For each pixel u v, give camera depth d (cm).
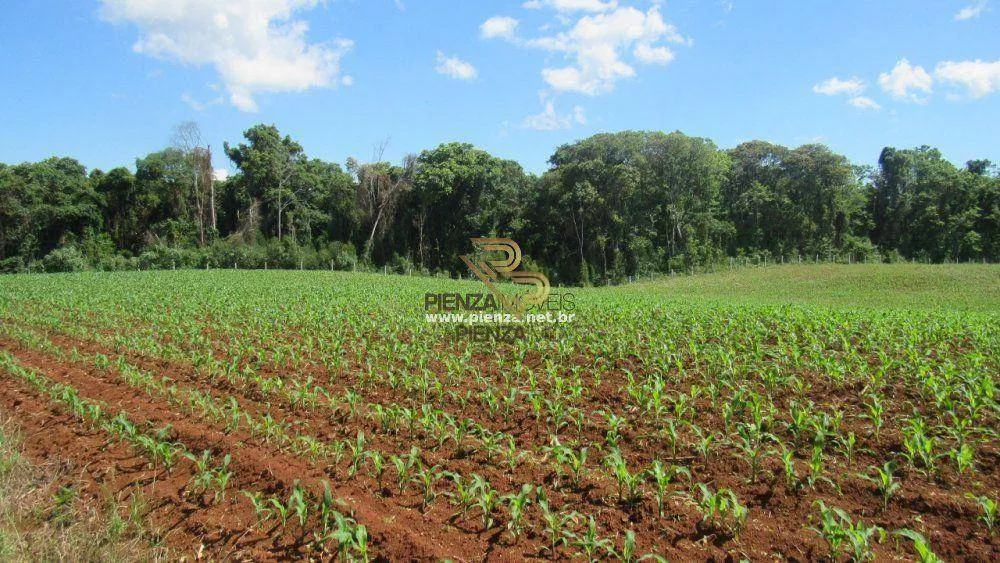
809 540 555
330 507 609
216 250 5309
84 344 1472
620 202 5509
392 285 3516
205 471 689
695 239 5797
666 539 571
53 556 568
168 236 5819
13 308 2144
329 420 897
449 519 618
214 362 1186
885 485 617
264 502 641
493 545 571
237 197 6078
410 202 5953
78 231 5650
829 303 3058
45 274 4319
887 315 1695
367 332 1561
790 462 649
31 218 5406
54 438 843
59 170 5959
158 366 1235
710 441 752
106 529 603
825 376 1022
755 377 1044
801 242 6191
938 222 5825
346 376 1137
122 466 755
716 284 4434
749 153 6612
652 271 5591
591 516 564
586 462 735
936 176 6150
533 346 1298
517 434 831
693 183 5816
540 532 588
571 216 5519
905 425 797
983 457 696
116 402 994
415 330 1506
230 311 1961
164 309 2044
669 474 628
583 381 1067
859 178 6962
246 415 838
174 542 595
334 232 6278
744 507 600
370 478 705
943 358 1115
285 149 6238
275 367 1209
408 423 860
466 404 952
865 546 520
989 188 5797
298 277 4122
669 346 1231
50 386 1091
